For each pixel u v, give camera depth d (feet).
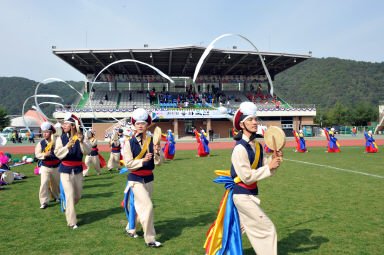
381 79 573.33
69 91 565.94
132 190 14.11
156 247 13.50
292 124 147.74
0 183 29.58
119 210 20.17
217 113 131.64
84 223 17.34
